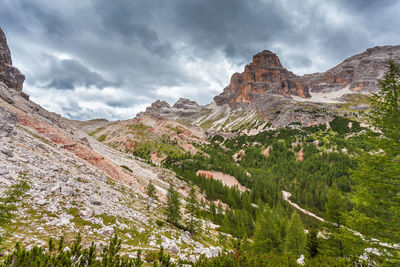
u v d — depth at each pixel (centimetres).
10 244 1243
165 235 2820
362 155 1708
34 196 2080
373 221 1511
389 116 1595
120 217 2703
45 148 4072
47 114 8600
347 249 2197
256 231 4281
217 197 10906
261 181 13825
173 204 4197
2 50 8819
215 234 5591
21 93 8306
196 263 1220
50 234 1585
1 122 3616
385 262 1398
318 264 1459
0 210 1322
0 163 2370
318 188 12244
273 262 1414
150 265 1579
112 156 11081
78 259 930
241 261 1266
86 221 2117
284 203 11188
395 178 1485
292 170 16375
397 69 1600
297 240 4034
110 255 1013
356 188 1722
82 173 3875
